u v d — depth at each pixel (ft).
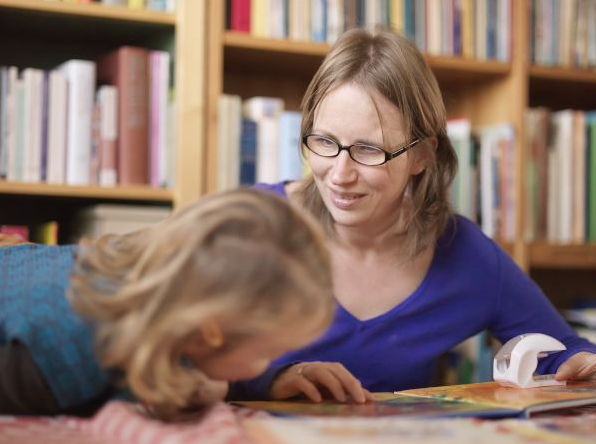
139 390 2.31
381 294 4.50
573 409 3.24
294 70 7.47
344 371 3.35
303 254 2.35
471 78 7.75
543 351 3.65
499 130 7.45
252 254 2.24
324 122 4.00
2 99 5.91
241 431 2.34
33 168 5.98
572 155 7.75
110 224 6.14
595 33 7.90
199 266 2.23
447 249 4.62
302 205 4.58
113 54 6.37
